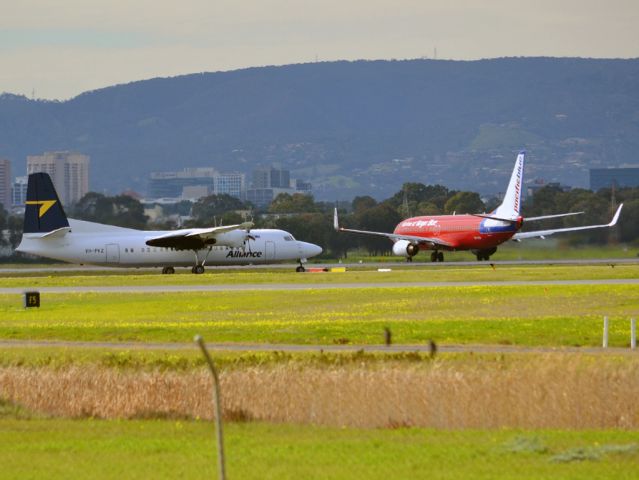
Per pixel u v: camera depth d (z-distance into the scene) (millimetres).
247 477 92125
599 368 123500
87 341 181250
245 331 187750
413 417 118062
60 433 112875
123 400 126688
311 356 150625
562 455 97000
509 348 162375
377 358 146250
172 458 99375
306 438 108625
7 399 130750
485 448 101375
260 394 123312
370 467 94375
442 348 162625
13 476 93188
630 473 90750
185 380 127875
